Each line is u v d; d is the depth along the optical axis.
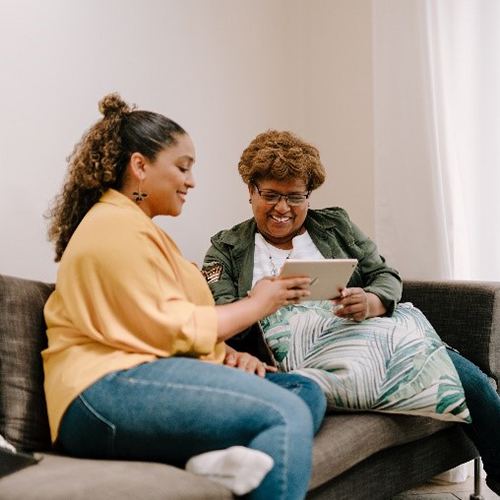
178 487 1.25
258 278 2.22
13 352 1.61
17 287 1.69
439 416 1.90
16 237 2.10
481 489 2.52
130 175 1.71
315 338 1.97
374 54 2.87
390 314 2.08
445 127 2.74
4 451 1.32
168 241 1.70
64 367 1.51
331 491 1.69
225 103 2.85
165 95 2.59
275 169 2.09
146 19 2.51
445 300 2.34
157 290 1.51
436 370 1.91
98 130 1.73
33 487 1.21
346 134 3.16
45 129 2.18
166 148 1.72
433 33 2.74
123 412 1.40
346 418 1.83
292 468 1.33
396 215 2.81
